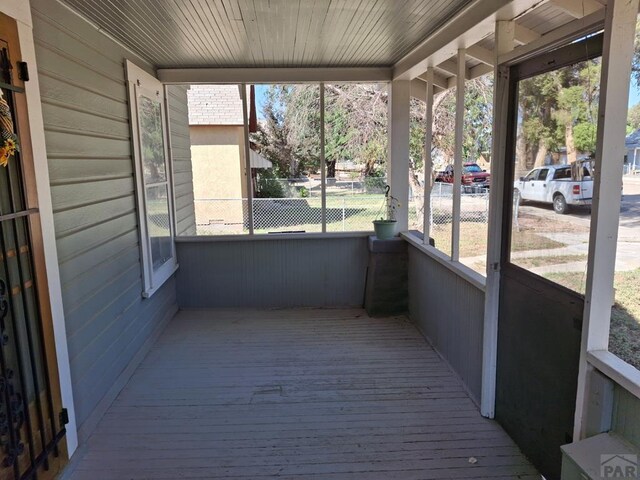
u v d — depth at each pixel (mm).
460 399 2883
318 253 4793
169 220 4492
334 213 7332
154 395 2988
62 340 2232
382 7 2617
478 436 2477
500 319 2518
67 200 2369
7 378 1799
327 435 2510
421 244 3988
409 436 2488
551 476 2053
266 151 10844
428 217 3912
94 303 2680
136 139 3432
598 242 1637
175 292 4734
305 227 7449
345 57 4012
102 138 2859
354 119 10352
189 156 5625
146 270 3586
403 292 4527
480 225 7738
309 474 2191
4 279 1807
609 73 1554
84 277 2549
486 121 9195
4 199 1829
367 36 3277
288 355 3613
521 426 2324
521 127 2248
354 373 3277
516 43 2672
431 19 2855
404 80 4430
